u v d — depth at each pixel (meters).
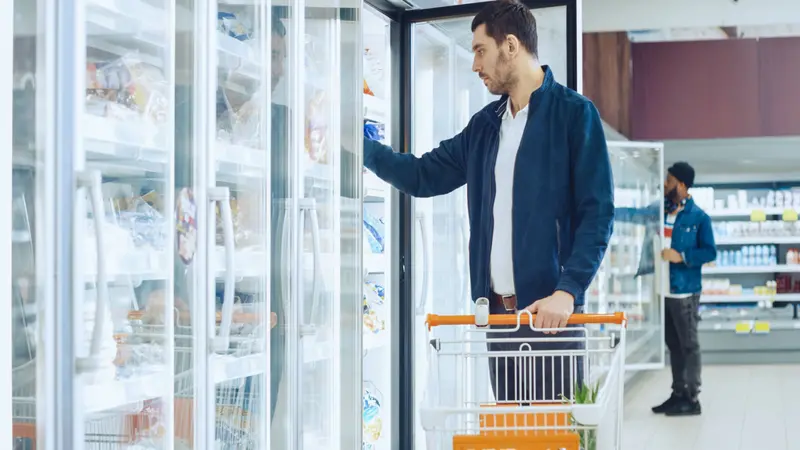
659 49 9.93
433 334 4.07
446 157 3.19
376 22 3.92
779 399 7.68
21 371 1.70
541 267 2.78
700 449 5.71
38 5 1.73
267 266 2.50
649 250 7.86
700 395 7.99
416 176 3.21
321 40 2.79
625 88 9.84
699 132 9.93
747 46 9.83
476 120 2.98
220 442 2.30
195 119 2.19
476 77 4.03
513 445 2.02
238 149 2.38
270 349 2.53
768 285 10.70
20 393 1.70
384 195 4.02
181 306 2.13
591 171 2.75
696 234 6.96
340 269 2.90
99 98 1.87
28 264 1.71
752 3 9.66
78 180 1.79
